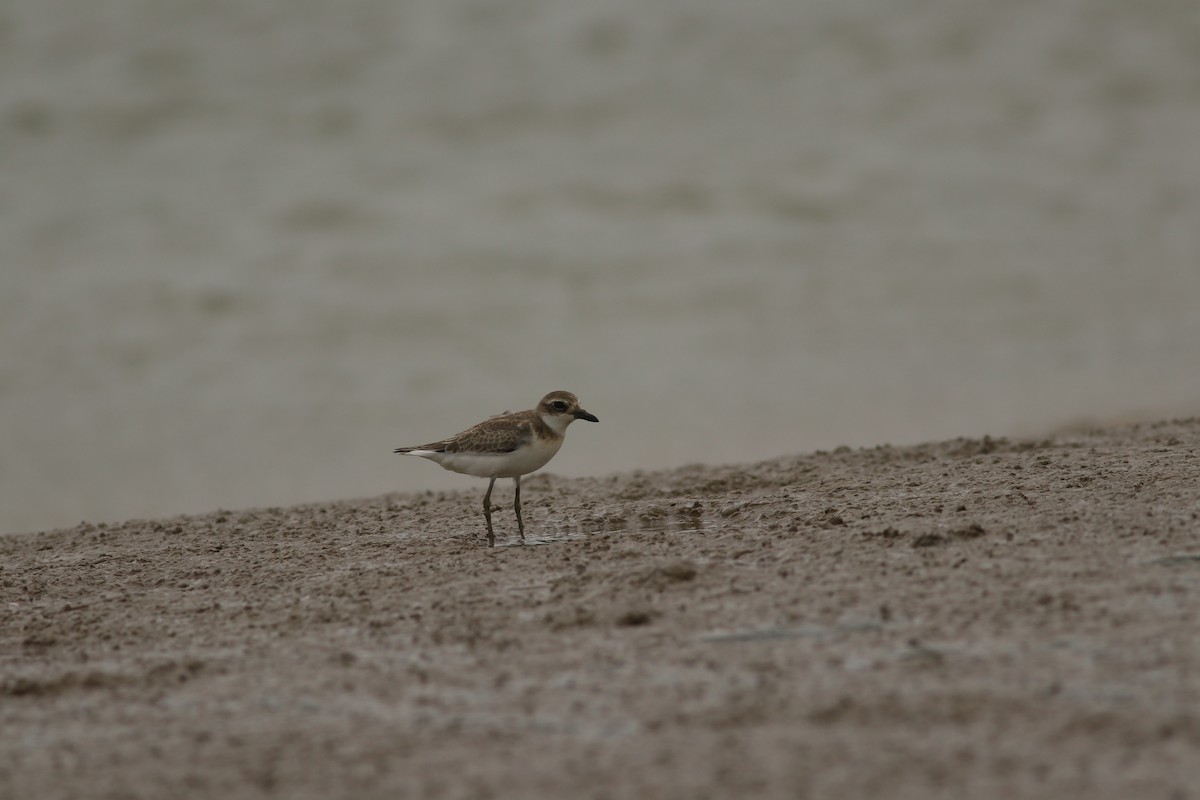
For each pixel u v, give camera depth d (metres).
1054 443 12.43
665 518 10.30
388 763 5.90
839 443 16.59
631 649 7.07
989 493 9.75
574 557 9.01
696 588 7.96
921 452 12.61
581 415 9.88
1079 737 5.62
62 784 5.89
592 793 5.47
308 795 5.65
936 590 7.53
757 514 9.93
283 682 7.01
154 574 9.56
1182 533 8.16
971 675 6.33
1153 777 5.26
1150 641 6.51
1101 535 8.28
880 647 6.77
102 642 7.93
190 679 7.15
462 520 10.88
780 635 7.07
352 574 9.10
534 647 7.23
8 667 7.55
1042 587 7.40
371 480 16.17
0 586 9.41
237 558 9.91
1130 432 12.97
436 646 7.39
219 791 5.74
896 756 5.59
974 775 5.38
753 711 6.13
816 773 5.49
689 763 5.67
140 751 6.21
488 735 6.12
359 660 7.26
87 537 11.23
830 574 8.00
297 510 11.94
